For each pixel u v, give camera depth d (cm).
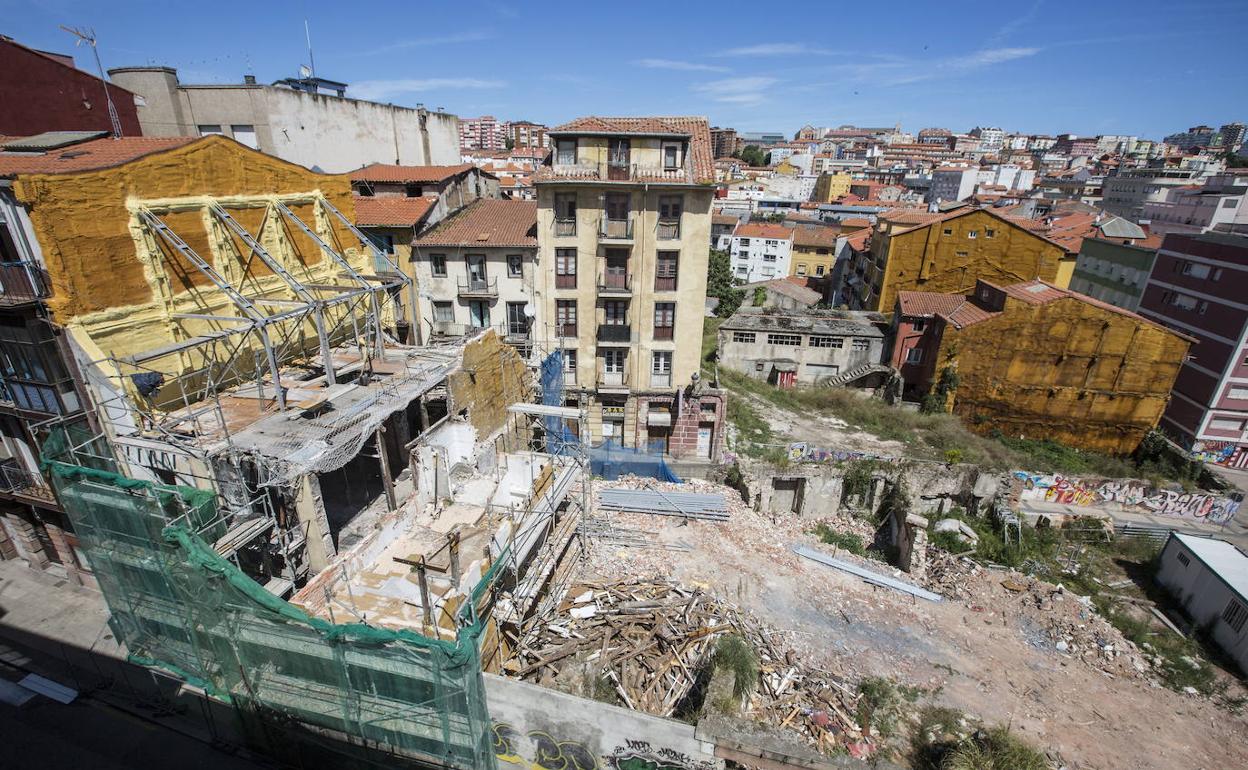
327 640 1101
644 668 1623
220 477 1553
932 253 5200
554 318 3312
